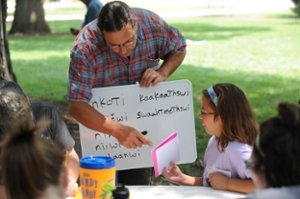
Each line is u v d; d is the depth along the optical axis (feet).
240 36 56.03
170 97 10.02
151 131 10.09
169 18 79.15
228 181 8.45
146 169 11.05
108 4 9.11
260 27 64.34
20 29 64.08
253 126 8.68
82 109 9.46
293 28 62.39
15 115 7.16
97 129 9.53
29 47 52.11
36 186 5.04
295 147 5.30
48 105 8.87
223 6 102.47
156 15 10.23
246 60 41.45
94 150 10.07
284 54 43.73
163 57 10.70
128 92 9.86
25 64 41.68
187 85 10.02
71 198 7.87
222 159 8.77
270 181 5.40
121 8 8.98
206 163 9.32
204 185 9.18
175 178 9.14
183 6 106.22
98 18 9.14
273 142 5.37
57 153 5.27
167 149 8.83
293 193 5.25
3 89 7.47
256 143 5.52
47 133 8.53
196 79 33.76
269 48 47.24
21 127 5.30
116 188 6.82
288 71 36.45
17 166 5.02
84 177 7.27
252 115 8.78
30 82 33.63
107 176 7.23
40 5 64.54
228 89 8.66
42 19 64.75
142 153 10.14
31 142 5.13
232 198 8.06
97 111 9.57
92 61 9.52
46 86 32.22
